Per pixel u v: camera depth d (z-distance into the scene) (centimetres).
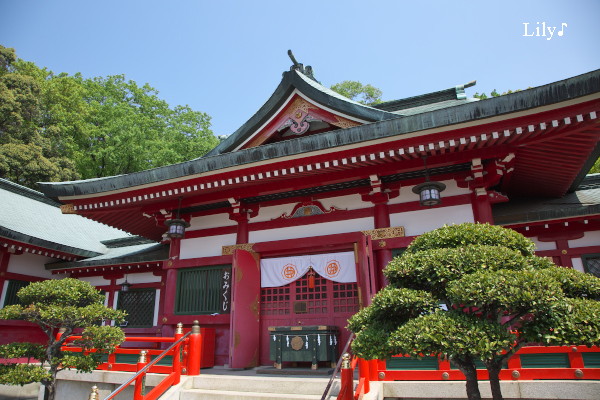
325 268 1031
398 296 468
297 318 1032
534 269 442
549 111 726
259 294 1070
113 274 1541
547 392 622
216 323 1079
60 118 3056
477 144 830
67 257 1552
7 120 2681
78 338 923
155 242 1759
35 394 1260
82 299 886
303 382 731
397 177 1000
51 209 1898
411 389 671
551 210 920
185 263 1162
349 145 861
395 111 1434
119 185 1092
